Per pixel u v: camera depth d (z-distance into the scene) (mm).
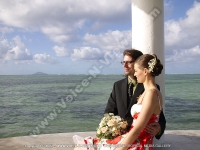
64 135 5902
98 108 19531
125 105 3486
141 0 4480
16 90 44531
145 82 2742
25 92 39406
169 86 51719
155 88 2654
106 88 46656
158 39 4535
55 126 12344
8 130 11742
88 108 19562
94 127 11922
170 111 17453
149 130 2686
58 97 30266
